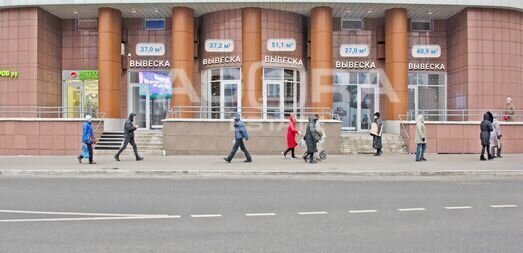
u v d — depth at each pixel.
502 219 8.85
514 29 28.41
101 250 6.65
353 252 6.53
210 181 14.91
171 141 24.20
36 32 27.38
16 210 9.74
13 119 24.80
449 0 27.12
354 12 28.80
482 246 6.86
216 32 28.34
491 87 27.88
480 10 27.88
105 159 21.41
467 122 25.22
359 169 17.17
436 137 25.20
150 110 30.00
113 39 27.75
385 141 26.00
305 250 6.64
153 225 8.32
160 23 29.86
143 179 15.48
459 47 28.77
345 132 30.00
